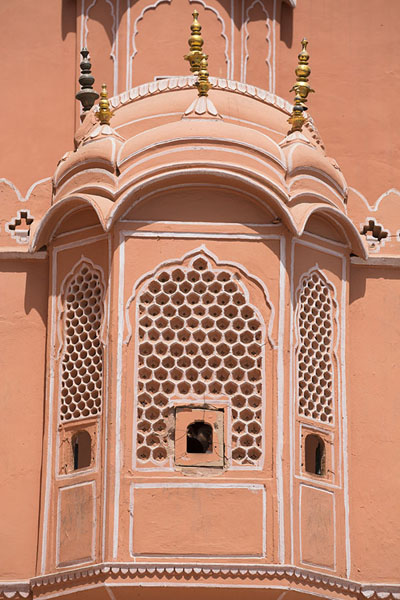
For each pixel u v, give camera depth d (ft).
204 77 54.70
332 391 53.78
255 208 53.52
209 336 52.70
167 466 51.55
